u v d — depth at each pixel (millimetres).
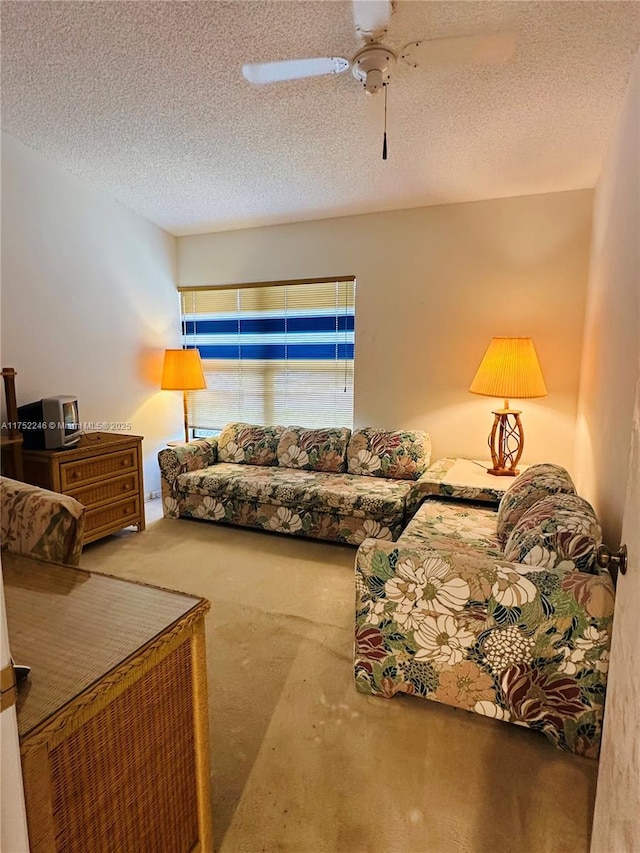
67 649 955
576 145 2518
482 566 1577
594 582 1467
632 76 1873
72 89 2285
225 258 4176
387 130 2498
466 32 1752
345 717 1691
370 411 3822
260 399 4270
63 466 2869
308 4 1686
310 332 3975
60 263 3297
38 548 1525
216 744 1574
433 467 3299
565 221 3115
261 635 2180
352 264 3721
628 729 918
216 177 3189
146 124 2594
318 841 1268
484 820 1325
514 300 3297
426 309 3543
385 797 1392
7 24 1850
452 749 1557
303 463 3738
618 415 1846
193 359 4055
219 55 1994
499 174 2920
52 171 3168
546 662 1521
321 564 2916
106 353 3715
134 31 1869
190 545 3205
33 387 3182
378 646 1741
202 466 3816
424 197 3301
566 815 1337
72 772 837
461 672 1635
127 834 967
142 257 3979
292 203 3516
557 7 1637
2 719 603
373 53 1791
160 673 1021
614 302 2053
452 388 3549
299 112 2389
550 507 1839
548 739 1577
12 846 620
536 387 2875
